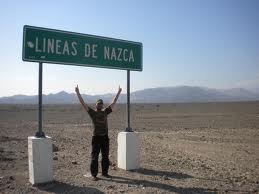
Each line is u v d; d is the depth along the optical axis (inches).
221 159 600.1
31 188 368.8
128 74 471.8
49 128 1310.3
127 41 470.6
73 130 1213.7
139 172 445.1
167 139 917.8
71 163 508.7
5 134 1036.5
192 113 2426.2
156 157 583.8
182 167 491.5
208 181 406.3
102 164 419.8
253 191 367.9
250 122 1534.2
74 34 424.8
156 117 2020.2
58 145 746.8
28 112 2886.3
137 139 462.3
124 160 457.1
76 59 426.6
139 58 481.7
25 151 650.8
